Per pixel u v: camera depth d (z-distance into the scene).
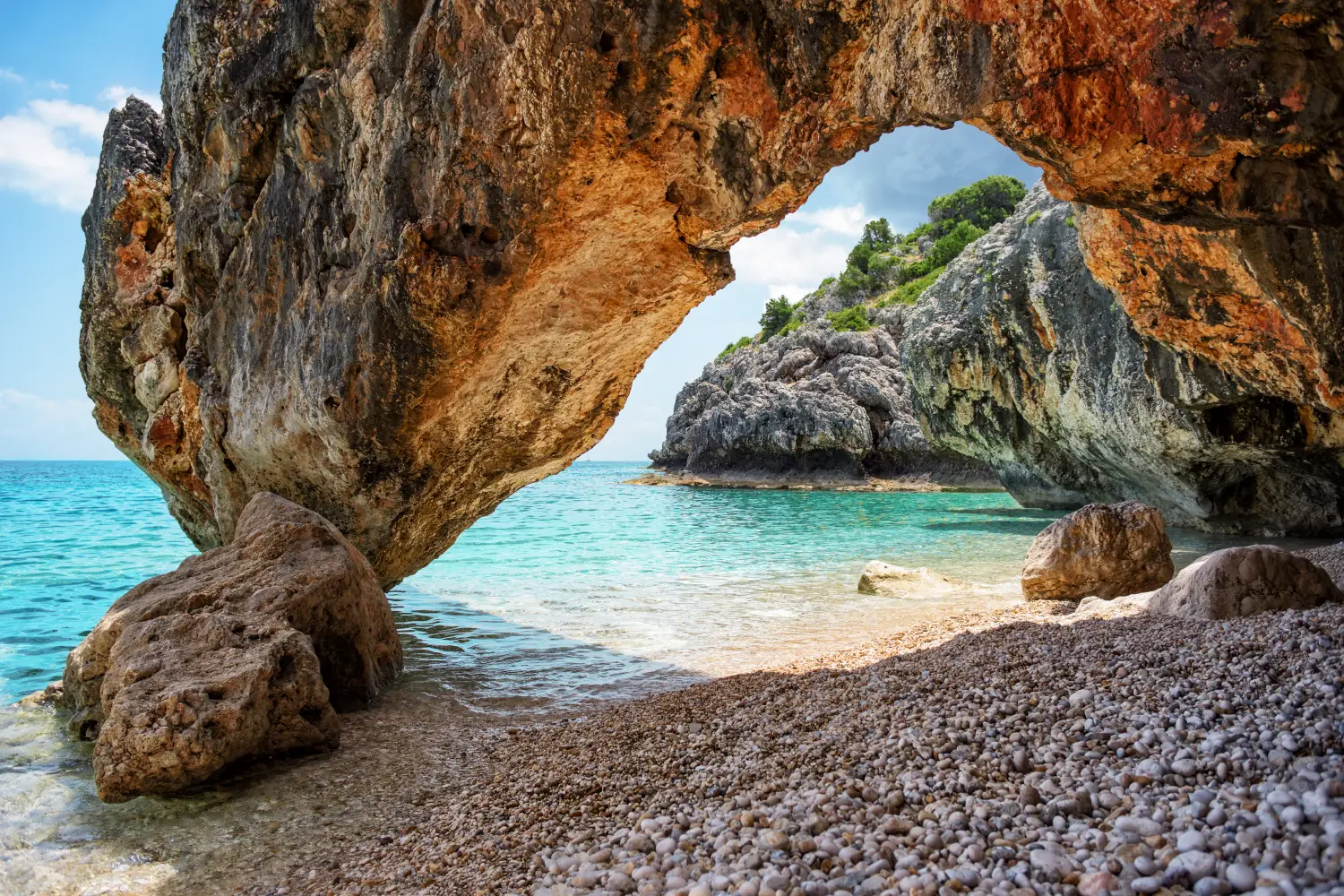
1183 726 4.34
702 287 8.93
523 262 7.65
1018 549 20.56
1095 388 23.31
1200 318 11.20
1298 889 2.65
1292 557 7.45
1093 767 4.06
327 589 7.97
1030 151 5.94
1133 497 25.94
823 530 26.73
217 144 10.33
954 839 3.49
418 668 9.67
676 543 23.44
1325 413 16.45
